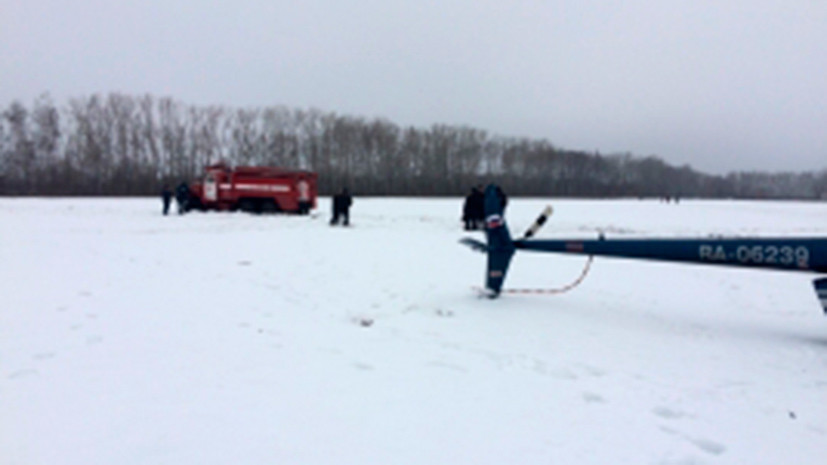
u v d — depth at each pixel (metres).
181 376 3.85
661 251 6.07
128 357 4.25
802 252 5.36
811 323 6.29
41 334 4.79
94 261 9.27
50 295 6.38
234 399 3.45
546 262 10.88
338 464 2.66
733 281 9.21
